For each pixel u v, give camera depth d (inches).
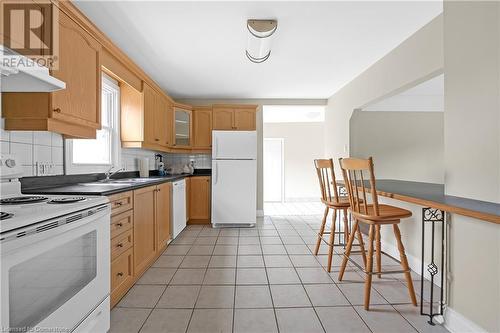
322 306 79.1
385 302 81.1
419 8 90.0
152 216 111.7
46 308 45.0
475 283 61.3
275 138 298.8
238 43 114.4
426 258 97.4
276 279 97.0
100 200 62.2
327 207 119.6
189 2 85.2
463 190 67.2
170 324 70.2
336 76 159.0
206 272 103.3
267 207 260.2
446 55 72.1
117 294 80.1
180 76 158.2
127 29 101.8
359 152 193.6
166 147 174.4
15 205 52.6
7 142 68.1
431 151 197.9
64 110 70.4
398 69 118.2
